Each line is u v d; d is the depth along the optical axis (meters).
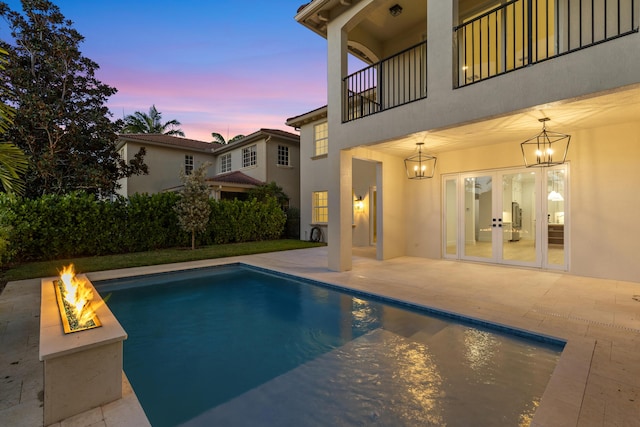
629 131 5.87
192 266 8.10
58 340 2.38
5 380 2.75
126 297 6.09
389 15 8.23
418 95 8.60
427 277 6.69
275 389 2.89
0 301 5.09
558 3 6.29
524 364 3.17
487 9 7.44
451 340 3.81
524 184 7.37
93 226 9.34
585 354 3.08
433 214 9.08
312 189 13.62
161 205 10.84
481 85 4.78
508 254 7.69
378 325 4.40
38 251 8.55
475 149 8.14
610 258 6.14
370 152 8.34
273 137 15.53
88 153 12.77
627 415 2.16
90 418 2.26
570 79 3.96
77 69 12.40
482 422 2.31
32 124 10.92
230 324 4.66
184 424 2.42
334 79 7.39
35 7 11.31
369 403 2.61
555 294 5.24
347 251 7.54
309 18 7.56
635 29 3.54
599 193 6.24
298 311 5.17
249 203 13.44
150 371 3.30
